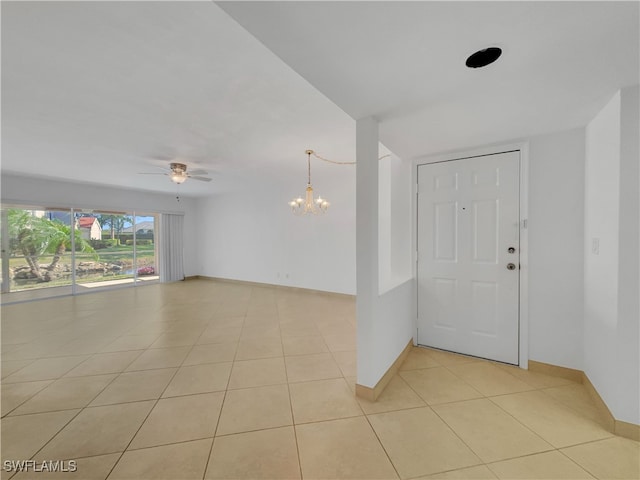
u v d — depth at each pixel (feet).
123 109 7.73
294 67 4.53
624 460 4.71
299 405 6.27
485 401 6.41
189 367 8.12
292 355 8.94
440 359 8.59
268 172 15.64
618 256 5.35
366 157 6.40
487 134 7.46
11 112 7.90
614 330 5.45
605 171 5.90
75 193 18.52
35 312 14.19
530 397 6.56
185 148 11.19
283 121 8.57
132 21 4.54
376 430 5.46
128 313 13.96
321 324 12.11
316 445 5.07
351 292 16.87
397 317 8.04
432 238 9.29
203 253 25.05
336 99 5.60
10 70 5.90
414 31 3.69
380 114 6.27
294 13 3.36
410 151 8.87
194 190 21.52
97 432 5.41
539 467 4.58
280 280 20.13
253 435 5.33
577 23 3.54
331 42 3.91
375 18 3.46
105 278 21.24
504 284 8.15
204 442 5.14
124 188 20.47
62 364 8.32
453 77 4.82
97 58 5.53
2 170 14.76
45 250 18.78
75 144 10.64
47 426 5.57
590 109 6.04
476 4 3.25
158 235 24.68
